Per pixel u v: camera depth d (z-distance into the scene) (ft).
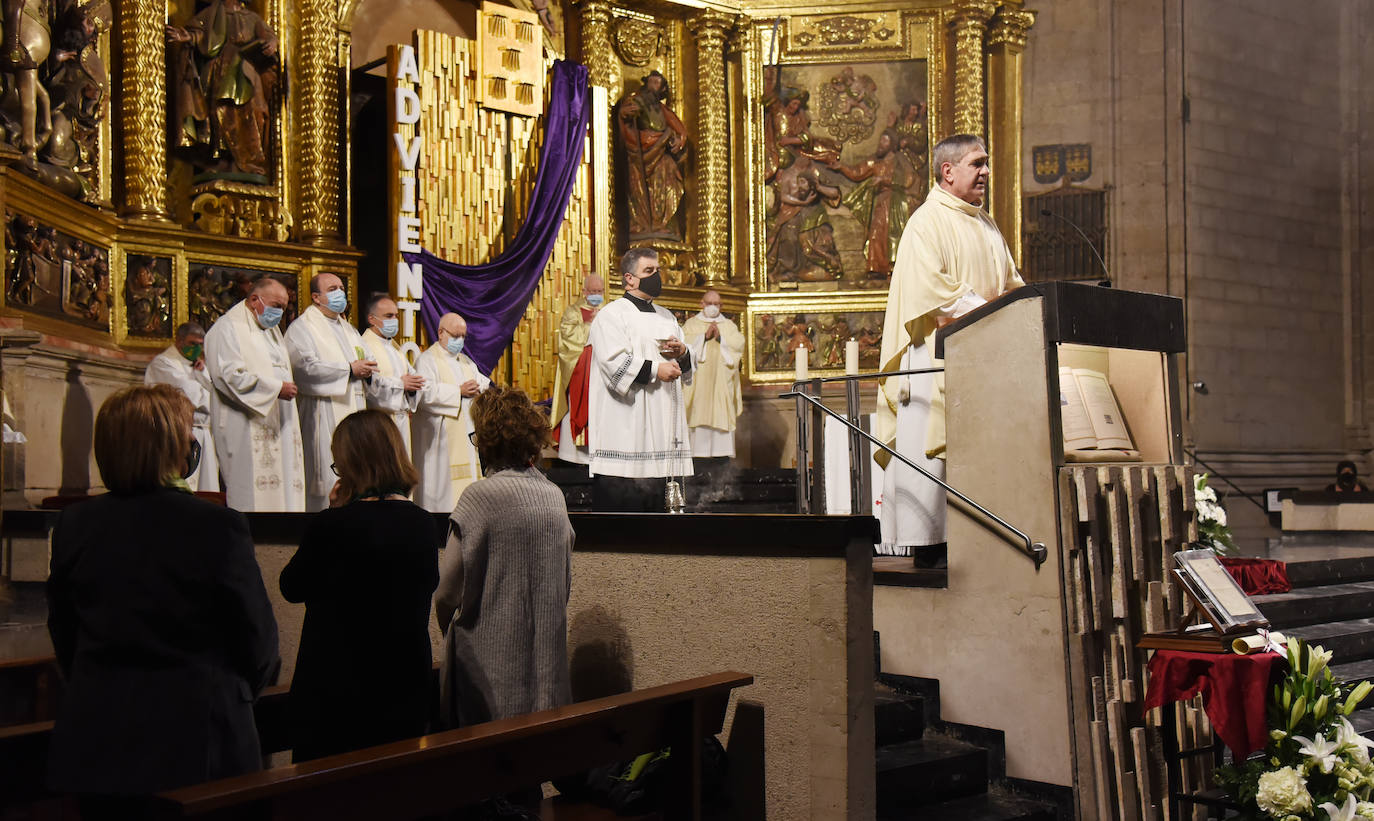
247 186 33.83
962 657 17.44
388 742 11.13
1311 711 15.90
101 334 29.94
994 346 17.25
